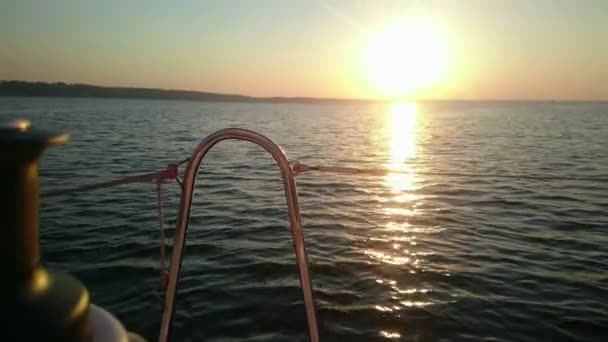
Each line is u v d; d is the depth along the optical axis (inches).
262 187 691.4
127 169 839.1
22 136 42.4
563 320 278.7
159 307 286.7
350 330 265.1
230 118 3171.8
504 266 366.9
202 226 468.8
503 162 1029.2
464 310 289.7
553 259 385.1
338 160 1069.8
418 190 688.4
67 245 399.2
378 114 5147.6
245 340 255.1
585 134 1867.6
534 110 6314.0
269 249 399.2
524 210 558.9
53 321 44.8
